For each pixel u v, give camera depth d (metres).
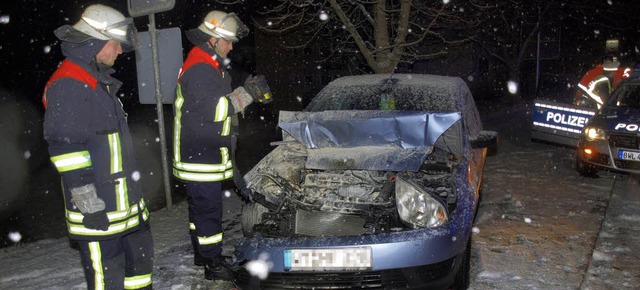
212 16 3.69
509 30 19.25
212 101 3.56
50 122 2.67
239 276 3.57
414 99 4.94
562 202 5.89
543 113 8.05
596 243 4.66
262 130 15.75
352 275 3.33
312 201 3.69
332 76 18.98
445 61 24.16
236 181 3.97
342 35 10.46
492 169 7.59
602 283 3.90
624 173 6.46
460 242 3.47
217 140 3.73
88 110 2.76
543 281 3.93
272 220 3.84
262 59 18.56
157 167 9.52
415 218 3.50
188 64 3.66
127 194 2.98
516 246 4.62
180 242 4.91
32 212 6.75
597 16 21.70
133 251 3.21
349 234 3.74
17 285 4.05
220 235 3.93
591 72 8.58
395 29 9.69
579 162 6.96
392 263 3.29
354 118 4.02
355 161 3.84
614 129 6.52
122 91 15.93
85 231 2.87
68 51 2.78
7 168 9.50
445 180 3.83
